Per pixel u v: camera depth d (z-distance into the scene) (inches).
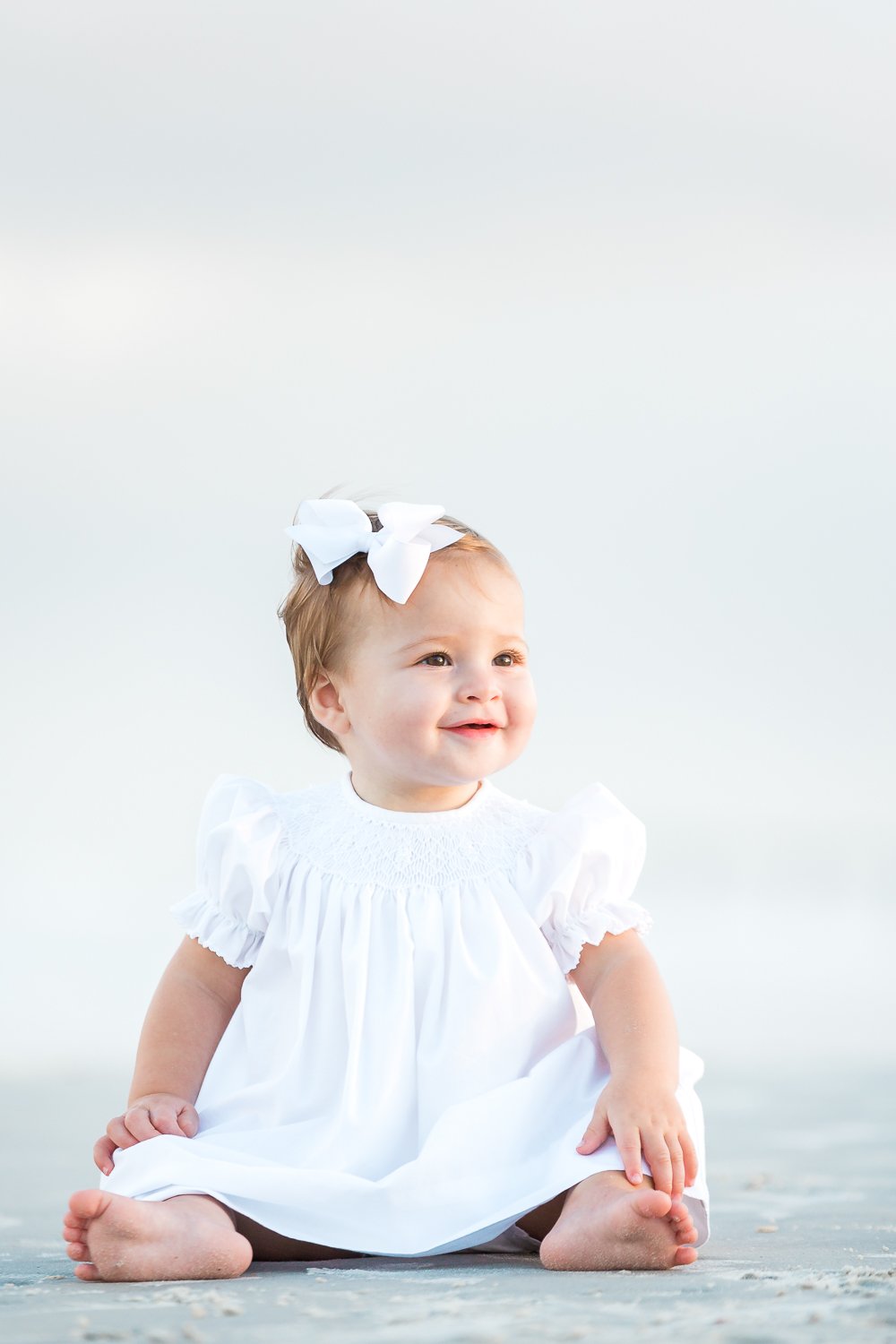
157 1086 104.0
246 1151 97.1
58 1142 157.0
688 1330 64.4
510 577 109.2
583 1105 97.8
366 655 107.4
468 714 104.9
